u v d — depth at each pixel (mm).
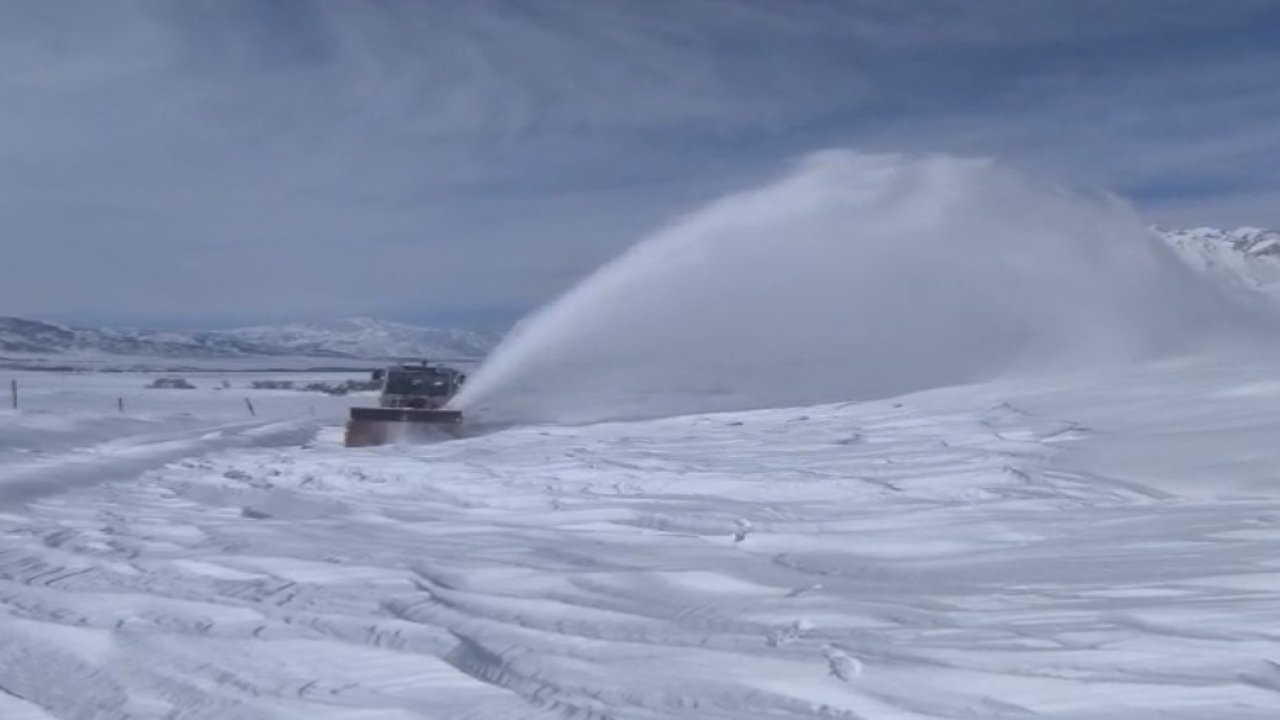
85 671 5953
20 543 9805
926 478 12445
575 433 21891
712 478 13266
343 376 84500
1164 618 6086
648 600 7219
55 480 14219
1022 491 11266
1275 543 8125
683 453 16984
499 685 5531
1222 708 4699
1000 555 8297
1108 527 9148
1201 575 7164
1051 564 7852
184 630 6707
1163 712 4707
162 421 26859
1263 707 4684
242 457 18781
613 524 10555
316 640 6387
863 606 6801
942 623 6359
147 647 6320
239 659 6070
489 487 13719
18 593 7777
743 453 16562
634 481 13562
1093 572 7488
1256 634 5680
